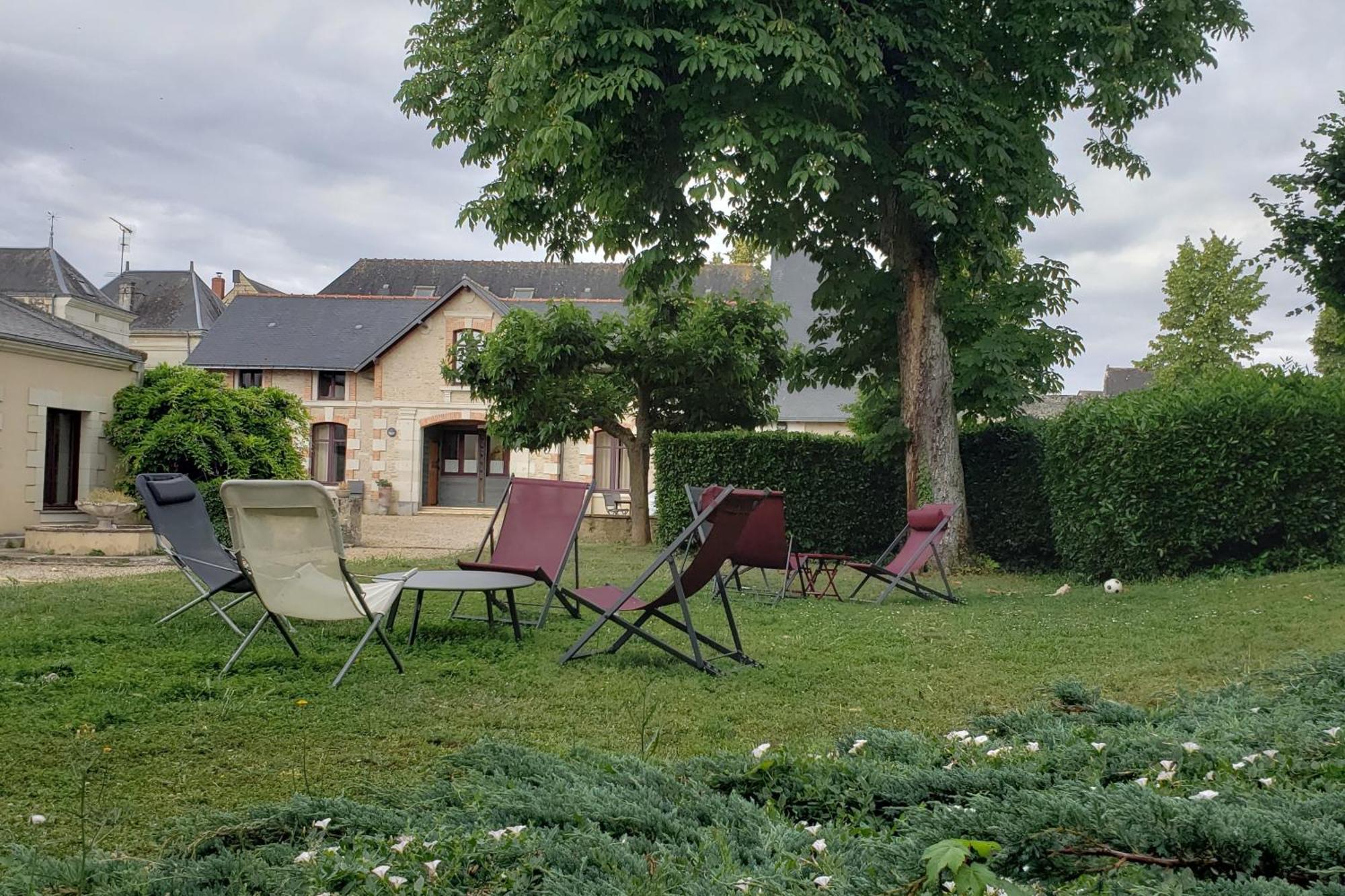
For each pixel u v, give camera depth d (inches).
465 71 531.2
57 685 192.4
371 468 1251.2
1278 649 245.9
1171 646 260.5
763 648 262.1
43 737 155.9
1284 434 411.5
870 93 458.6
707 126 428.5
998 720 154.7
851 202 520.1
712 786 118.8
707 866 85.0
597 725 174.4
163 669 210.4
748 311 721.0
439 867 84.5
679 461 641.6
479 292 1246.9
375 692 194.7
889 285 535.5
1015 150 455.5
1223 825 78.2
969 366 507.5
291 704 183.0
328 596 212.1
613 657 238.8
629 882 78.9
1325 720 140.9
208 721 169.6
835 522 618.8
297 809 102.2
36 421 615.5
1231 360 1275.8
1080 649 260.2
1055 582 474.9
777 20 404.5
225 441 669.9
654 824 98.3
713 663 234.5
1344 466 409.4
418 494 1243.8
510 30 524.4
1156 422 422.0
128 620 280.7
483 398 701.9
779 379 746.8
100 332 1352.1
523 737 163.6
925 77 444.5
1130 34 434.9
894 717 185.0
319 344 1283.2
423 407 1250.0
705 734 170.1
